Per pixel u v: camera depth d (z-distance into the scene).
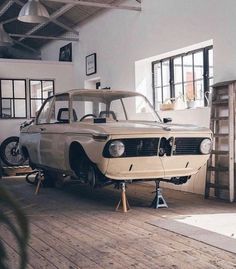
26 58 12.74
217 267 2.75
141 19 7.14
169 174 4.74
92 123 5.03
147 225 4.02
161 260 2.93
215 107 5.46
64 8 8.74
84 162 5.05
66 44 10.66
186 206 4.94
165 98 6.95
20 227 0.62
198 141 4.75
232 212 4.54
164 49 6.54
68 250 3.23
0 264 0.61
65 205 5.20
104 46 8.58
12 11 10.52
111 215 4.54
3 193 0.61
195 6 5.83
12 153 9.71
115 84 8.12
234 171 5.17
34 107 10.34
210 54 5.92
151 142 4.50
